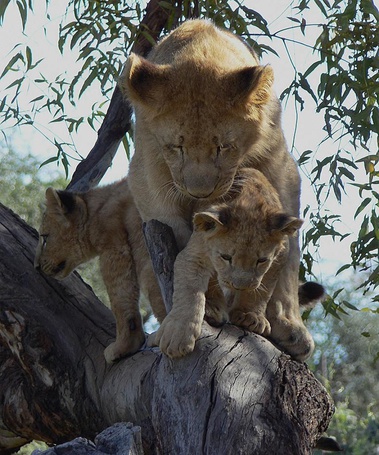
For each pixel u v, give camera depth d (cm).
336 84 1262
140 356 1076
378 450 2522
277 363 863
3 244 1165
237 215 982
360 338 3506
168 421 823
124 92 1066
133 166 1118
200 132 1000
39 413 1099
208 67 1026
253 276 962
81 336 1129
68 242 1276
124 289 1203
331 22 1335
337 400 3541
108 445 712
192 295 926
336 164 1239
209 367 840
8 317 1110
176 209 1079
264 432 788
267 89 1039
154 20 1532
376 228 1225
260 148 1070
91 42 1478
